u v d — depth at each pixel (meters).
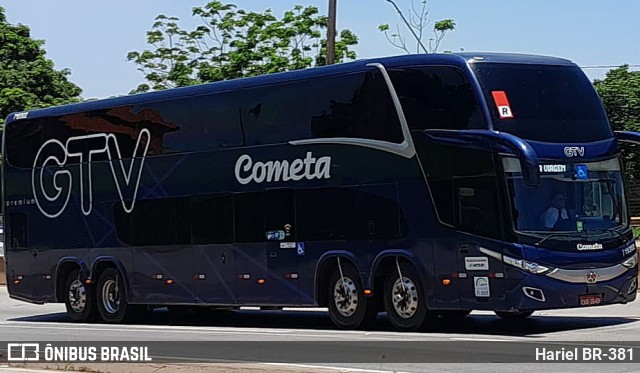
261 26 42.84
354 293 18.81
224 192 20.73
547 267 16.77
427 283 17.73
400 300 18.23
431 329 18.59
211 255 20.94
